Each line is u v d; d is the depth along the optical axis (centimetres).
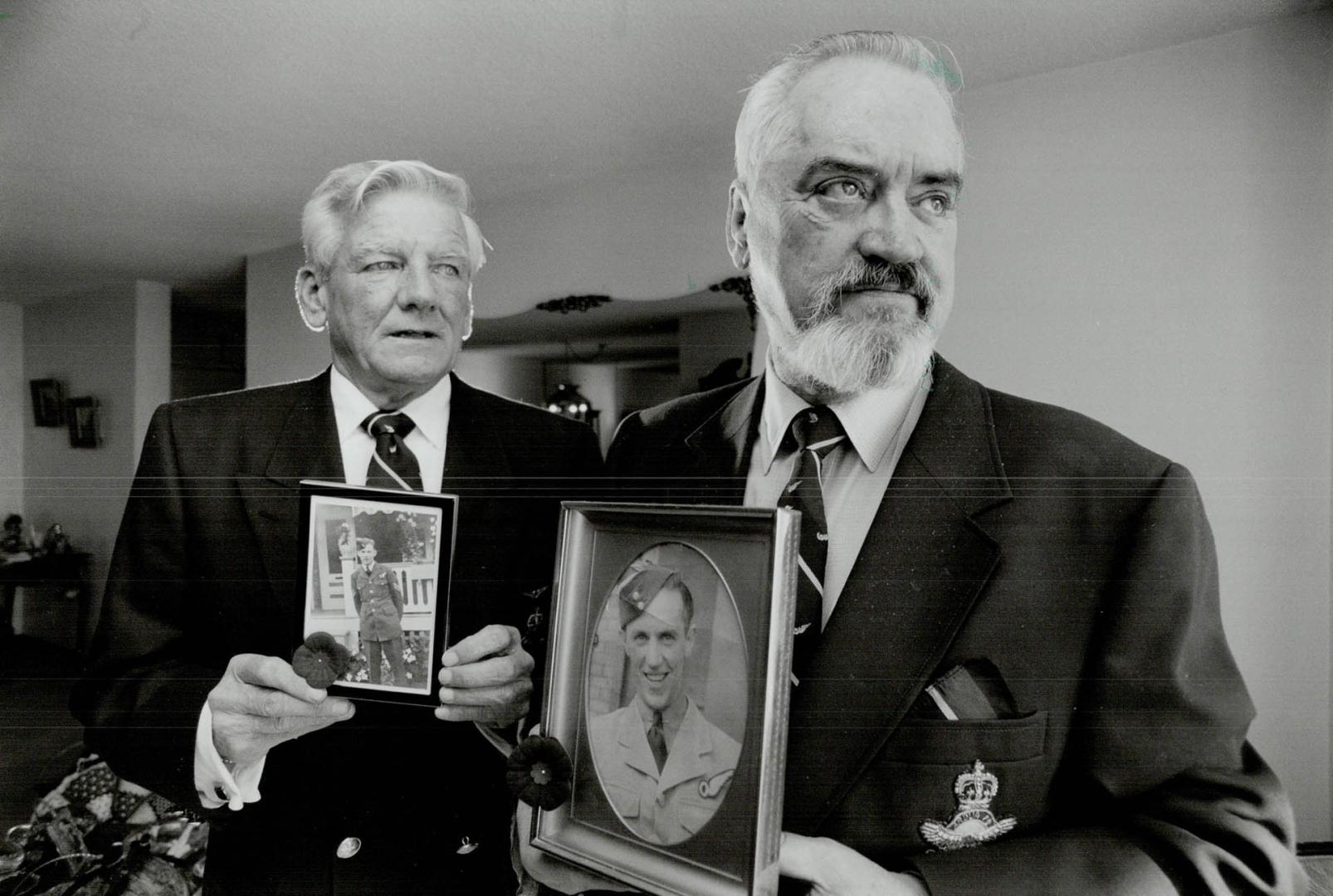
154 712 67
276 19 104
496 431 79
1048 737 59
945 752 58
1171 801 57
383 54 110
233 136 134
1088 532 61
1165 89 116
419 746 73
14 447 235
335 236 72
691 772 50
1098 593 60
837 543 63
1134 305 117
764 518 48
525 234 130
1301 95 113
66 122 127
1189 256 116
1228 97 114
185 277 205
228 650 74
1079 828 58
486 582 73
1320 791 116
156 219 170
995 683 59
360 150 135
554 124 124
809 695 60
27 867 102
